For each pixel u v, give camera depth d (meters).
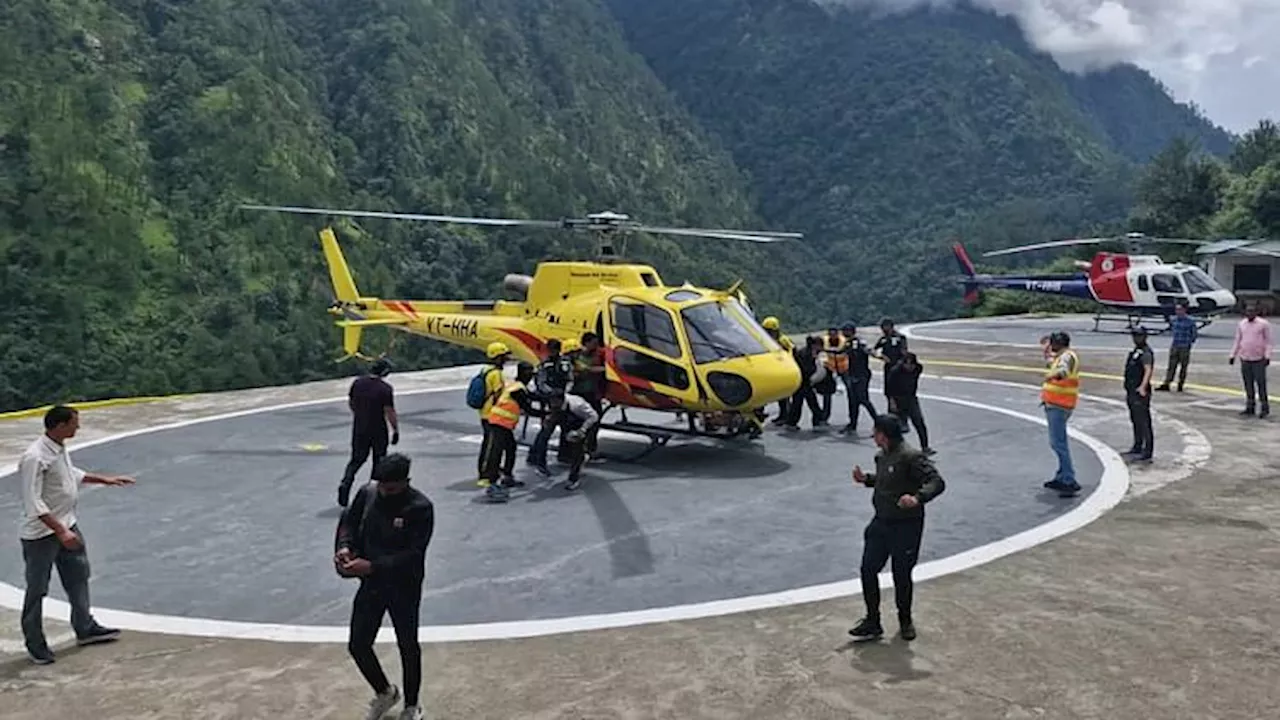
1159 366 22.30
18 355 58.22
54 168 69.38
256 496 11.07
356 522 5.29
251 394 19.77
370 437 10.25
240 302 67.94
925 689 5.63
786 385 12.41
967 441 13.91
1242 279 42.38
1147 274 30.83
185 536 9.40
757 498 10.70
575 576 8.00
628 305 13.12
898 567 6.28
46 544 6.21
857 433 14.68
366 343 69.50
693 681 5.81
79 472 6.62
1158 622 6.68
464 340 15.91
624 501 10.62
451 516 10.02
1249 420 15.22
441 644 6.48
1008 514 9.76
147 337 63.00
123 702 5.63
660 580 7.87
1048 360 10.86
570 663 6.12
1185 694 5.53
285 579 8.05
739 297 13.48
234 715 5.43
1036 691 5.59
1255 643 6.29
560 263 14.34
